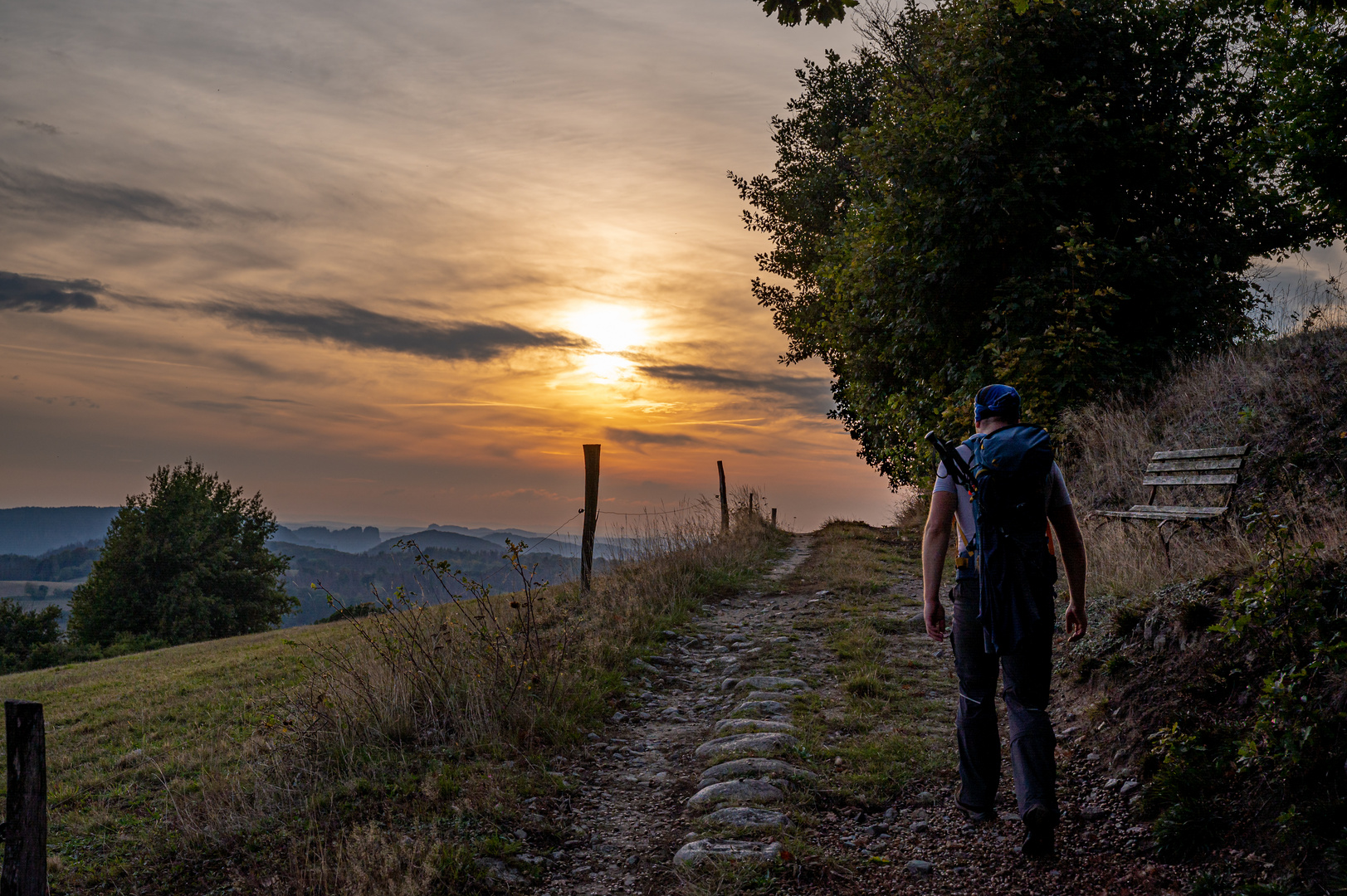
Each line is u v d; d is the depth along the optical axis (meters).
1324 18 7.82
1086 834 3.30
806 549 15.44
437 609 8.69
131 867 4.11
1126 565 6.34
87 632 41.19
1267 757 3.06
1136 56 12.53
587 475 10.14
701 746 5.04
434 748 5.00
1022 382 10.66
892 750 4.54
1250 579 3.78
